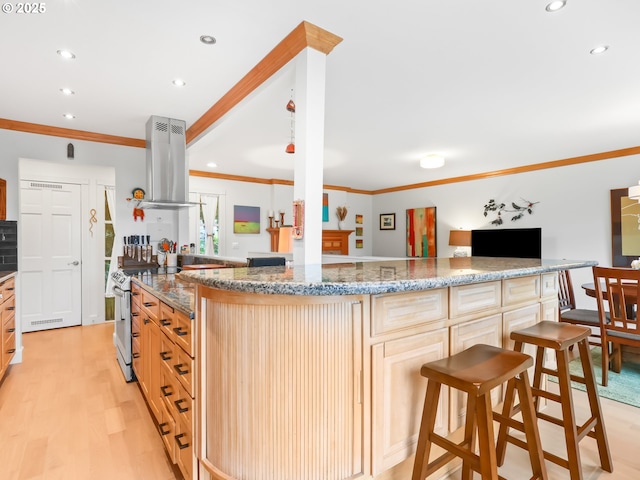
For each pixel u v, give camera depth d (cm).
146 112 320
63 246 443
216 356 130
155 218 403
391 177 648
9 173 334
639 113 321
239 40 204
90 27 190
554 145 427
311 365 120
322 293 102
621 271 255
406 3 171
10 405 237
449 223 657
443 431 154
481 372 120
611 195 453
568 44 208
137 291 255
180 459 158
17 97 284
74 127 359
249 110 268
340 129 370
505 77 252
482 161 516
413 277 125
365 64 233
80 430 207
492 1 170
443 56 222
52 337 397
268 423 119
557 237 507
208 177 598
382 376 130
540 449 141
